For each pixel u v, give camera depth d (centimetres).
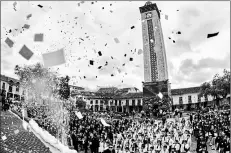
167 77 5166
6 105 2714
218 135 1820
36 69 3872
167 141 1636
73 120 2433
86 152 1758
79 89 6519
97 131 2203
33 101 3700
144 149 1508
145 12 5525
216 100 4416
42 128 1984
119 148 1526
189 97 5594
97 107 6281
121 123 2775
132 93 6469
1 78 5038
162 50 5181
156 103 4372
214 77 4409
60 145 1605
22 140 1523
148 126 2467
